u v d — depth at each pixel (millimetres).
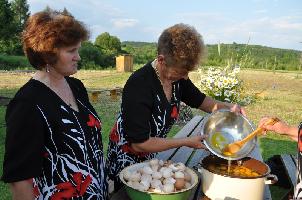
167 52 1830
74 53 1610
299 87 19062
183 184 1773
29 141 1436
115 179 2201
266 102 12117
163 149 2008
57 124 1559
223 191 1774
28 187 1442
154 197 1672
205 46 1893
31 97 1490
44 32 1513
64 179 1602
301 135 1898
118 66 27578
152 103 2021
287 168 3850
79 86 1872
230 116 2279
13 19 38188
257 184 1758
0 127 6512
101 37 46125
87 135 1707
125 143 2244
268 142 6570
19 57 30453
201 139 2086
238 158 1966
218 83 5133
